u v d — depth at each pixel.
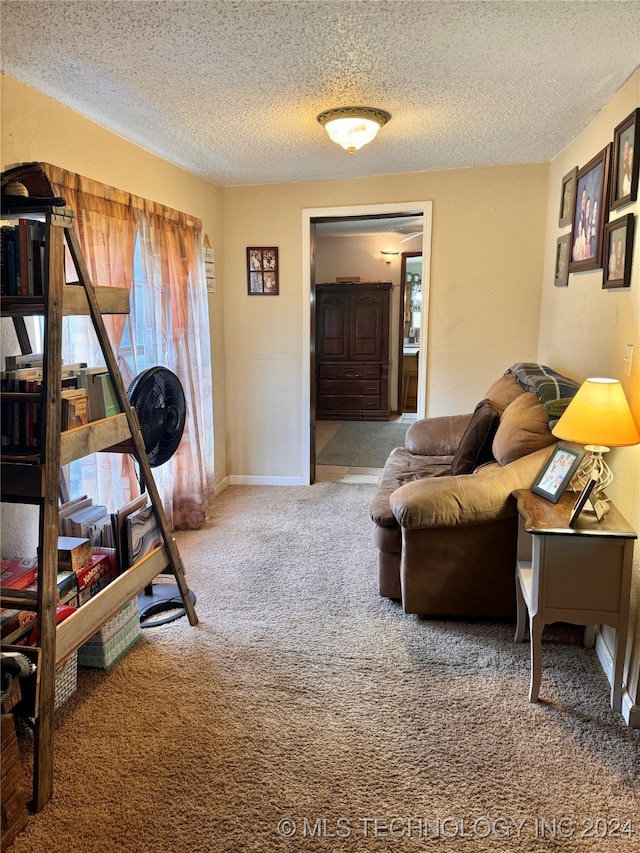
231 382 4.66
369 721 1.97
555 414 2.52
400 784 1.71
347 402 7.51
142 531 2.39
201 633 2.53
